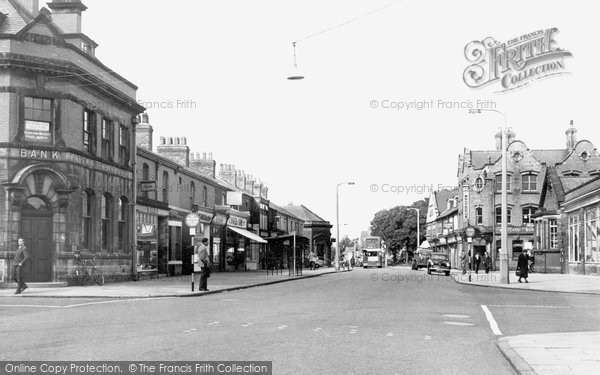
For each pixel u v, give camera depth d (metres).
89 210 28.20
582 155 65.12
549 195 52.50
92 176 27.95
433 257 50.38
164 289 24.34
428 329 12.85
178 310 16.28
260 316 14.95
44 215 25.73
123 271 31.02
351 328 12.74
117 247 30.61
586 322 14.52
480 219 67.06
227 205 53.28
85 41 30.27
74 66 26.12
